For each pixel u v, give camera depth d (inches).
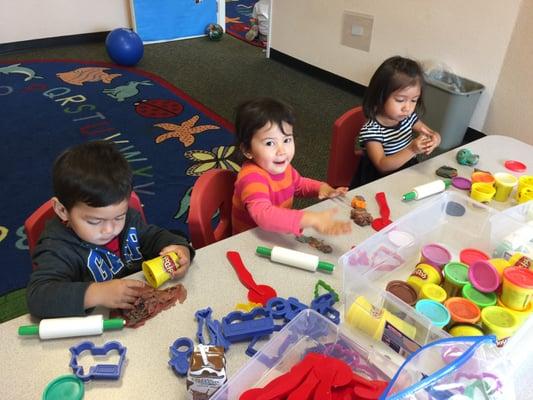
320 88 133.7
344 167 63.2
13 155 92.3
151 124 107.0
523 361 27.5
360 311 27.9
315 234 37.7
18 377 24.9
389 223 38.8
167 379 25.0
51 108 112.5
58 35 157.4
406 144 60.6
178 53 156.1
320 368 23.9
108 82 129.6
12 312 57.4
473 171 48.3
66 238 33.3
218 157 94.3
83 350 26.4
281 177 44.2
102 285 29.0
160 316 29.0
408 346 26.5
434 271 31.8
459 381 20.6
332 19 128.7
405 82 55.1
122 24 167.2
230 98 123.6
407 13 109.7
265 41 166.1
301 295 31.3
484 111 103.3
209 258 34.2
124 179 32.1
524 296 27.5
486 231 37.7
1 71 133.6
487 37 97.1
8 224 73.1
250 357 26.6
